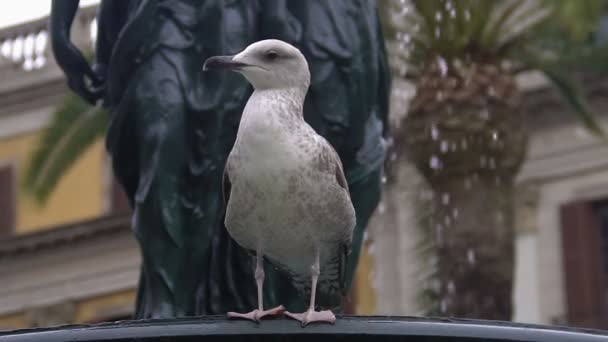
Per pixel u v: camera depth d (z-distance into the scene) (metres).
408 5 17.61
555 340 6.01
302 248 6.35
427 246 17.19
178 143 7.34
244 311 7.43
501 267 17.00
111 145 7.52
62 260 26.84
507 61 20.16
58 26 7.75
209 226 7.37
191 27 7.45
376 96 7.93
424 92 17.41
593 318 23.59
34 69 27.92
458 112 17.33
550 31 18.58
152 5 7.44
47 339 6.04
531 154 24.45
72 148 20.89
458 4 17.55
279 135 6.22
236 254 7.42
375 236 23.25
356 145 7.65
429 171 17.33
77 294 26.61
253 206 6.25
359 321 6.01
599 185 24.09
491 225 17.09
